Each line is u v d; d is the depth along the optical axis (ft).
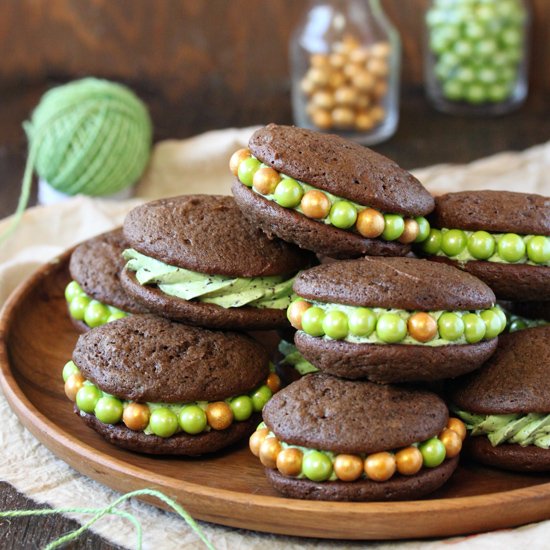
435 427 1.52
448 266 1.59
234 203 1.72
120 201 2.32
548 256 1.64
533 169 2.34
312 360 1.57
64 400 1.71
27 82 2.82
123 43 2.82
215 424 1.59
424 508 1.47
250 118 2.74
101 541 1.51
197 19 2.81
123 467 1.52
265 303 1.68
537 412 1.56
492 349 1.57
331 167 1.60
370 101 2.51
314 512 1.47
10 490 1.58
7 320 1.77
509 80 2.68
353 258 1.62
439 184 2.29
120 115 2.24
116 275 1.77
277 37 2.84
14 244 2.11
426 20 2.70
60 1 2.76
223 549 1.50
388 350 1.52
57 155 2.23
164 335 1.63
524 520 1.50
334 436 1.49
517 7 2.60
